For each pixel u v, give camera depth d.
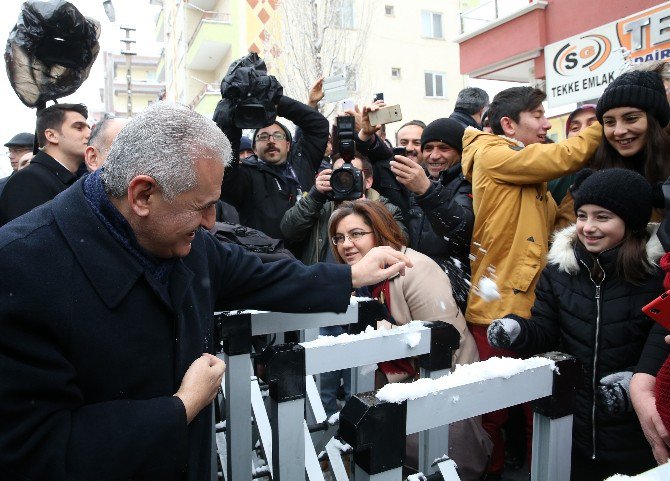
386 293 1.91
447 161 2.64
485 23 7.95
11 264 0.88
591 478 1.59
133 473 0.90
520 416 2.20
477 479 1.64
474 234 2.16
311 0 10.75
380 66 15.27
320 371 1.21
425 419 0.90
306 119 3.07
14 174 2.58
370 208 2.01
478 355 1.94
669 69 2.12
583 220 1.56
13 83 2.65
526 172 1.98
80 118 2.67
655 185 1.69
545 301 1.70
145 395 1.00
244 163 2.96
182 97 19.88
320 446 1.61
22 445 0.84
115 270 0.96
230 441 1.40
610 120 1.82
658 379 1.20
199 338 1.12
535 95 2.30
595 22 6.30
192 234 1.00
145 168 0.91
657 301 1.20
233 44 15.38
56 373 0.88
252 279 1.31
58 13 2.52
